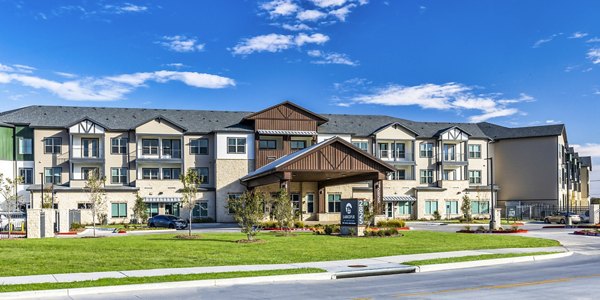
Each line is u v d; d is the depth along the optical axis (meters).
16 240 29.98
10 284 15.60
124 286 15.52
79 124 60.59
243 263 20.58
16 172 60.16
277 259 21.78
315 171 44.09
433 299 13.67
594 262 22.20
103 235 38.28
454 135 72.62
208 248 25.33
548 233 39.31
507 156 78.06
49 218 35.50
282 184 43.34
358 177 50.62
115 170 61.81
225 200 61.47
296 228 43.72
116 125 62.47
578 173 92.81
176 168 63.97
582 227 47.44
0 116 63.59
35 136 60.66
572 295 14.02
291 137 64.75
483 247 27.11
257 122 62.91
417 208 68.38
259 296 14.47
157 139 63.19
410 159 71.00
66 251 23.89
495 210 41.47
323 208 61.84
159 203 60.62
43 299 14.25
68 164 61.28
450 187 70.31
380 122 73.81
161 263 20.27
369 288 15.69
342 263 20.73
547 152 75.19
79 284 15.59
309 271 18.41
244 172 62.34
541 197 75.12
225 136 62.41
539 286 15.59
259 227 40.09
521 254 23.78
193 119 65.94
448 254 23.77
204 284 16.44
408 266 19.80
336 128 68.81
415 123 76.12
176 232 41.75
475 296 14.04
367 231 34.16
